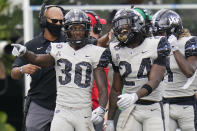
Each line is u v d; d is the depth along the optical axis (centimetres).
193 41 2089
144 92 1777
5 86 3734
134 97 1750
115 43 1898
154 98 1873
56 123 1852
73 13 1845
